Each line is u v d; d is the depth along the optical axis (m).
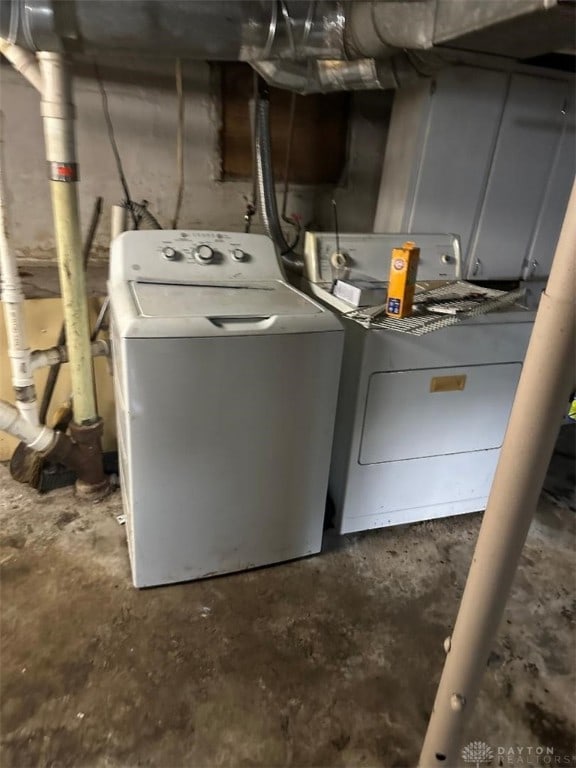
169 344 1.41
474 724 1.40
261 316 1.56
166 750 1.29
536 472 0.89
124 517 1.99
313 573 1.87
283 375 1.57
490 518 0.94
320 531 1.89
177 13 1.39
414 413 1.87
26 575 1.75
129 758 1.27
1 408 1.89
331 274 2.05
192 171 2.46
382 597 1.78
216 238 1.88
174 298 1.61
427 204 2.44
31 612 1.62
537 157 2.51
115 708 1.37
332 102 2.58
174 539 1.68
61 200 1.70
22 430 1.94
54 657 1.49
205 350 1.46
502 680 1.52
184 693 1.42
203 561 1.76
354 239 2.11
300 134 2.59
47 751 1.27
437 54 1.66
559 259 0.78
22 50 1.61
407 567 1.92
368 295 1.93
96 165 2.31
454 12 1.31
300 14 1.50
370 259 2.11
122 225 2.08
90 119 2.23
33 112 2.15
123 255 1.75
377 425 1.84
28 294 2.07
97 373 2.22
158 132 2.35
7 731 1.30
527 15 1.15
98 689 1.42
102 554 1.86
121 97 2.24
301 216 2.75
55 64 1.54
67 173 1.68
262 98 2.13
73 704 1.37
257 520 1.76
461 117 2.30
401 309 1.76
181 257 1.80
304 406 1.64
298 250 2.65
